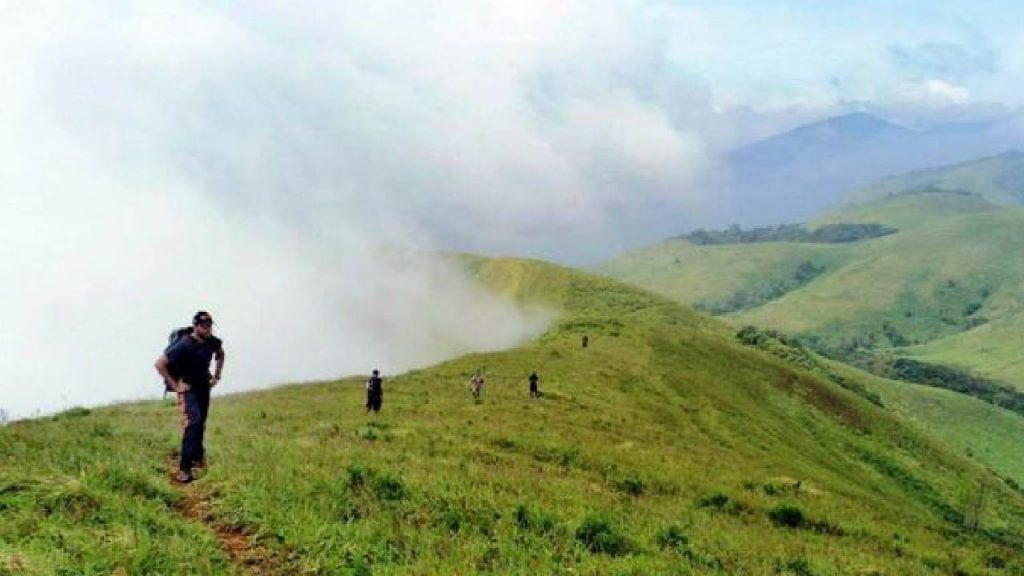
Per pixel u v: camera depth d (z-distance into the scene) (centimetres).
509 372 7150
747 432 7669
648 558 1439
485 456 2772
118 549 995
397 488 1537
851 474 9894
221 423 2772
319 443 2266
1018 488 13438
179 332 1445
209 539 1116
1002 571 3114
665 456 4197
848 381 19625
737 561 1750
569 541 1467
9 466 1321
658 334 11719
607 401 6525
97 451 1608
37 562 898
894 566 2369
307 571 1091
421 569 1153
